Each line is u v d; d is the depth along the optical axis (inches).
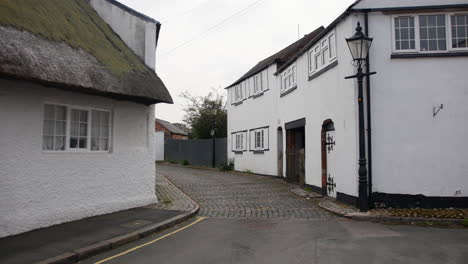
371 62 377.1
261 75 793.6
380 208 367.6
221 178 729.6
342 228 301.3
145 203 401.7
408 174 368.5
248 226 315.3
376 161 371.9
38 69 260.2
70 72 287.3
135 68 382.9
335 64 428.5
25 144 281.1
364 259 216.1
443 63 369.7
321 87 476.4
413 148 369.4
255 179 706.2
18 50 252.7
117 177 367.9
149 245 257.0
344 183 409.4
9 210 268.4
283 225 317.1
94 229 287.1
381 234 278.2
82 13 404.5
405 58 373.7
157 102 391.5
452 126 366.3
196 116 1270.9
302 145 661.9
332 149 449.1
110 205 357.4
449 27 371.6
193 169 1003.9
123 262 219.0
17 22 272.8
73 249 232.1
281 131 711.7
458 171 363.6
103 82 316.5
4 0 281.4
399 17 379.6
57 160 307.3
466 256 219.8
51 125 309.0
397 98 373.1
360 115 351.9
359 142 354.3
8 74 240.7
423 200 365.7
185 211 366.3
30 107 285.3
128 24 439.8
